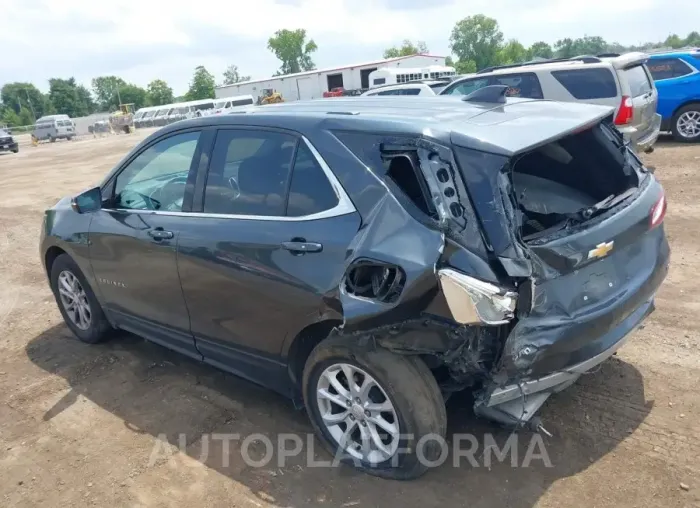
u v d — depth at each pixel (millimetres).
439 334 2857
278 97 50062
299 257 3270
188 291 3961
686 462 3217
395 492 3182
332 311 3168
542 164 3344
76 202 4562
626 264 3283
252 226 3518
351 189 3172
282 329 3480
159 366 4793
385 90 16234
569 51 126000
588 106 3668
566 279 2955
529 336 2824
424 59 51844
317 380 3375
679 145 12820
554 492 3092
